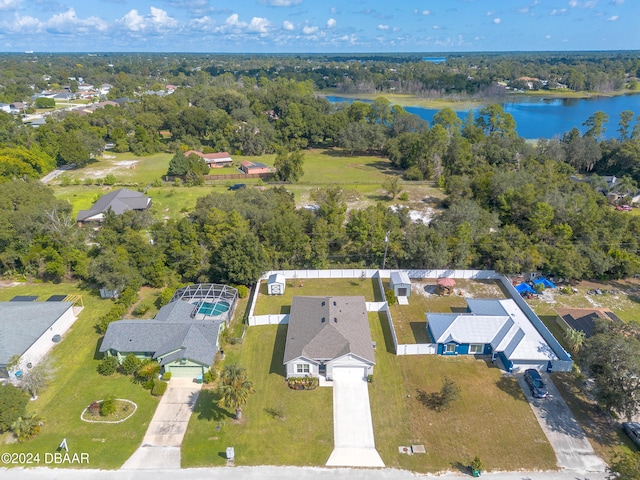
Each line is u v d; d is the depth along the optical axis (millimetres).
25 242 55000
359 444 31031
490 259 55969
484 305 45281
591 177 87438
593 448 30781
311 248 55438
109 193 78000
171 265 53875
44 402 34594
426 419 33250
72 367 38688
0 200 58344
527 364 38062
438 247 54062
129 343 38344
